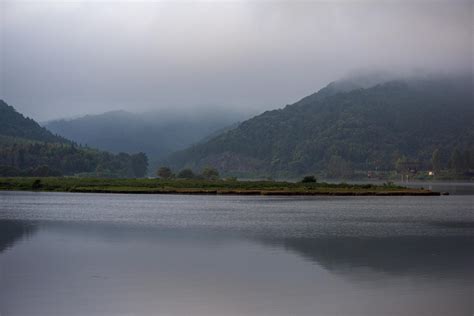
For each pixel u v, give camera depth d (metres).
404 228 57.19
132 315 22.88
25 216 70.25
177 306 24.12
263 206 97.25
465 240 46.66
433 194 152.62
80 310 23.52
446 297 25.58
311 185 171.38
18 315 22.83
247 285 27.94
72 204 98.94
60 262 34.06
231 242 44.28
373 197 137.62
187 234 49.91
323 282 28.72
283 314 23.09
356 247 41.72
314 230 54.41
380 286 27.80
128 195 141.12
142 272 31.05
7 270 31.48
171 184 170.75
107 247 40.97
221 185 169.50
